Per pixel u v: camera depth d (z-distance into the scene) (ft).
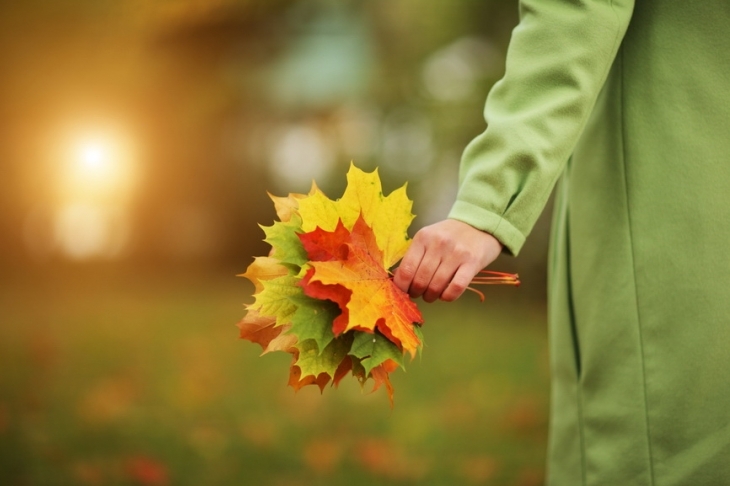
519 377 18.07
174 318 27.55
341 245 3.89
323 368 3.97
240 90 37.14
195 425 13.42
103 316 27.76
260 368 18.84
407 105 34.60
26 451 11.63
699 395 4.09
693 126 4.19
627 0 4.16
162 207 43.50
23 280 38.22
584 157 4.64
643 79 4.35
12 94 29.99
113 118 33.78
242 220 45.24
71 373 17.51
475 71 31.58
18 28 27.02
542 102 4.08
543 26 4.13
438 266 3.90
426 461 11.75
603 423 4.44
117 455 11.73
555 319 4.96
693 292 4.12
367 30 35.63
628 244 4.34
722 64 4.17
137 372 17.83
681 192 4.19
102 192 39.75
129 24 27.61
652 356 4.24
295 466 11.52
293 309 4.01
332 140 39.37
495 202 3.96
